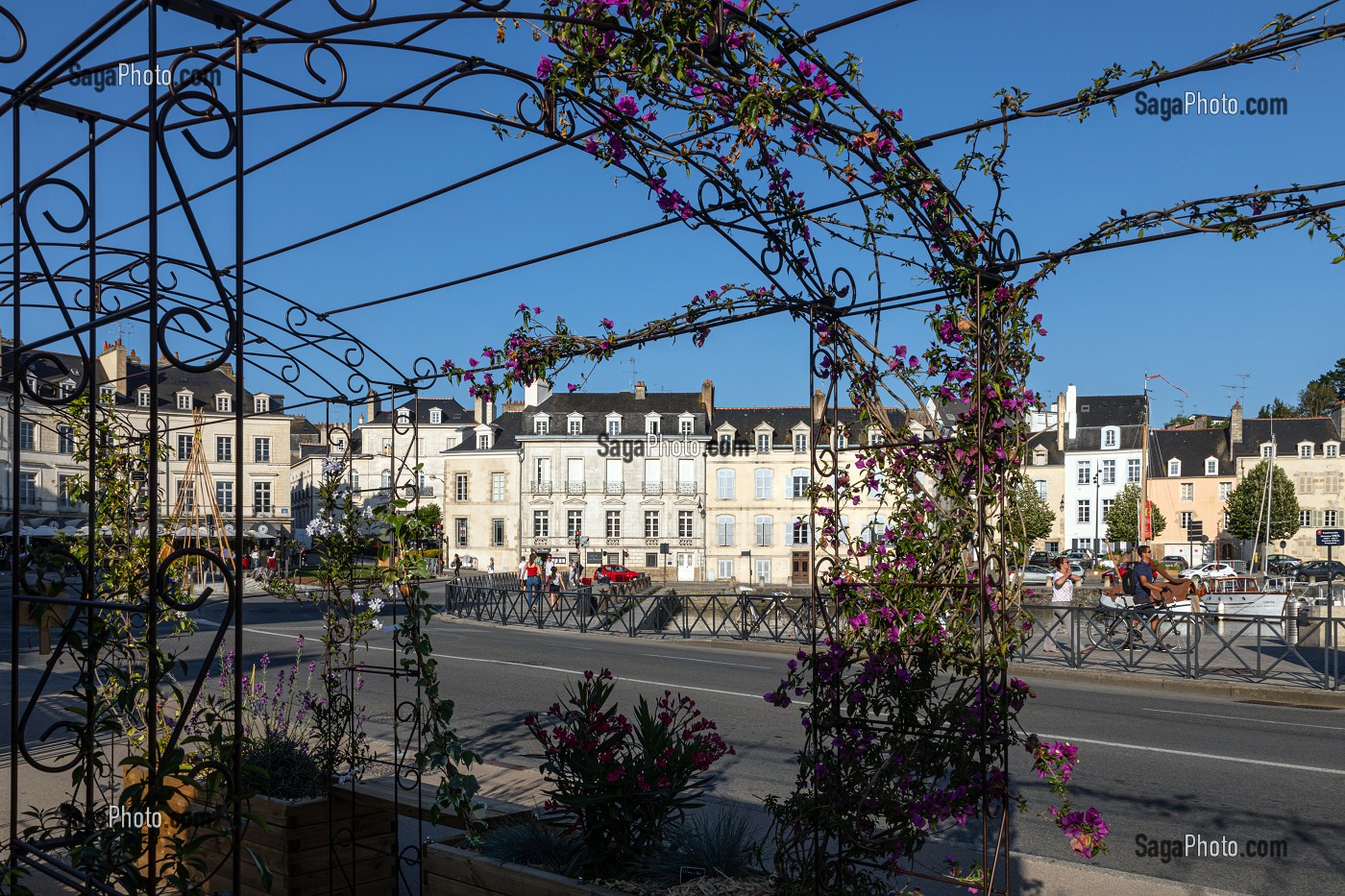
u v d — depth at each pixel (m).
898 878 4.72
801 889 3.45
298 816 4.13
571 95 3.23
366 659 13.16
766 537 55.50
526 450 56.84
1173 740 8.38
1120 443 64.50
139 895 2.96
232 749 2.79
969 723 3.41
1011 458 3.44
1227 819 6.00
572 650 15.70
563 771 3.76
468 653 14.80
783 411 57.78
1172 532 64.31
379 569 4.84
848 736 3.53
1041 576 40.44
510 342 4.61
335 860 4.22
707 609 17.67
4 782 6.06
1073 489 64.88
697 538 55.62
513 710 9.66
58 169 3.48
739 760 7.54
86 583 3.27
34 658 12.09
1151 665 13.03
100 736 7.33
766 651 16.20
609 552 55.78
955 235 3.36
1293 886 4.84
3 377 4.63
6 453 44.81
